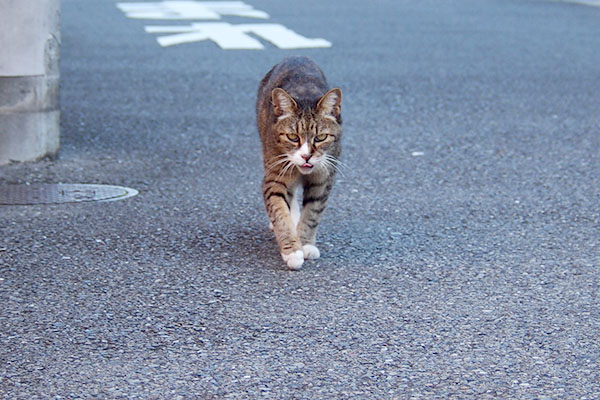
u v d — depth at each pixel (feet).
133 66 57.00
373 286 21.68
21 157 33.19
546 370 17.28
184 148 36.19
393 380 16.81
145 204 28.53
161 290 21.25
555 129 39.99
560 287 21.67
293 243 23.16
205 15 87.51
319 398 16.11
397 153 35.65
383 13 90.89
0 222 26.35
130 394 16.19
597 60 60.03
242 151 35.83
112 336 18.62
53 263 22.98
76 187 30.37
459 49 65.26
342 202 29.14
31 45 32.24
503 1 103.65
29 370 17.08
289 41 68.59
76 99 46.11
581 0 102.01
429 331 19.04
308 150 23.32
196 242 24.94
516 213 27.94
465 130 39.81
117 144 36.70
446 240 25.32
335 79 52.44
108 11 91.86
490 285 21.79
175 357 17.69
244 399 16.06
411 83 51.44
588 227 26.55
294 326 19.25
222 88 49.75
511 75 54.24
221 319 19.57
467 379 16.88
